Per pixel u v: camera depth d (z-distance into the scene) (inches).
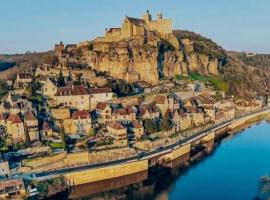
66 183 6471.5
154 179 7052.2
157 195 6318.9
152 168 7573.8
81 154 7057.1
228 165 7731.3
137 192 6471.5
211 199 6077.8
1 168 6299.2
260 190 6373.0
